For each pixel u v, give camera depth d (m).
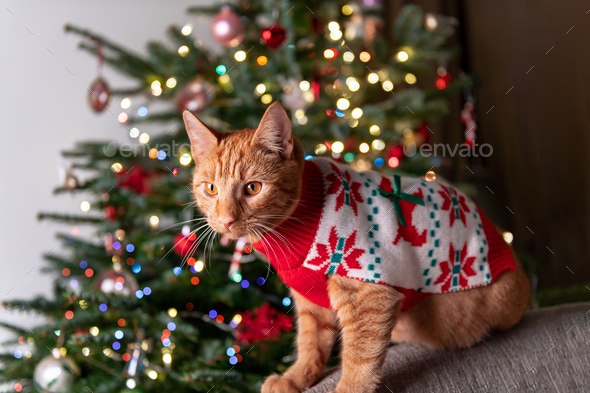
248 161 1.01
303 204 1.00
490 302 1.09
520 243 2.59
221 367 1.58
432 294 1.07
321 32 2.14
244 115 1.92
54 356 1.79
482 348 1.08
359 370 0.97
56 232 2.62
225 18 1.82
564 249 2.31
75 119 2.78
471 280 1.06
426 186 1.10
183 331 1.71
